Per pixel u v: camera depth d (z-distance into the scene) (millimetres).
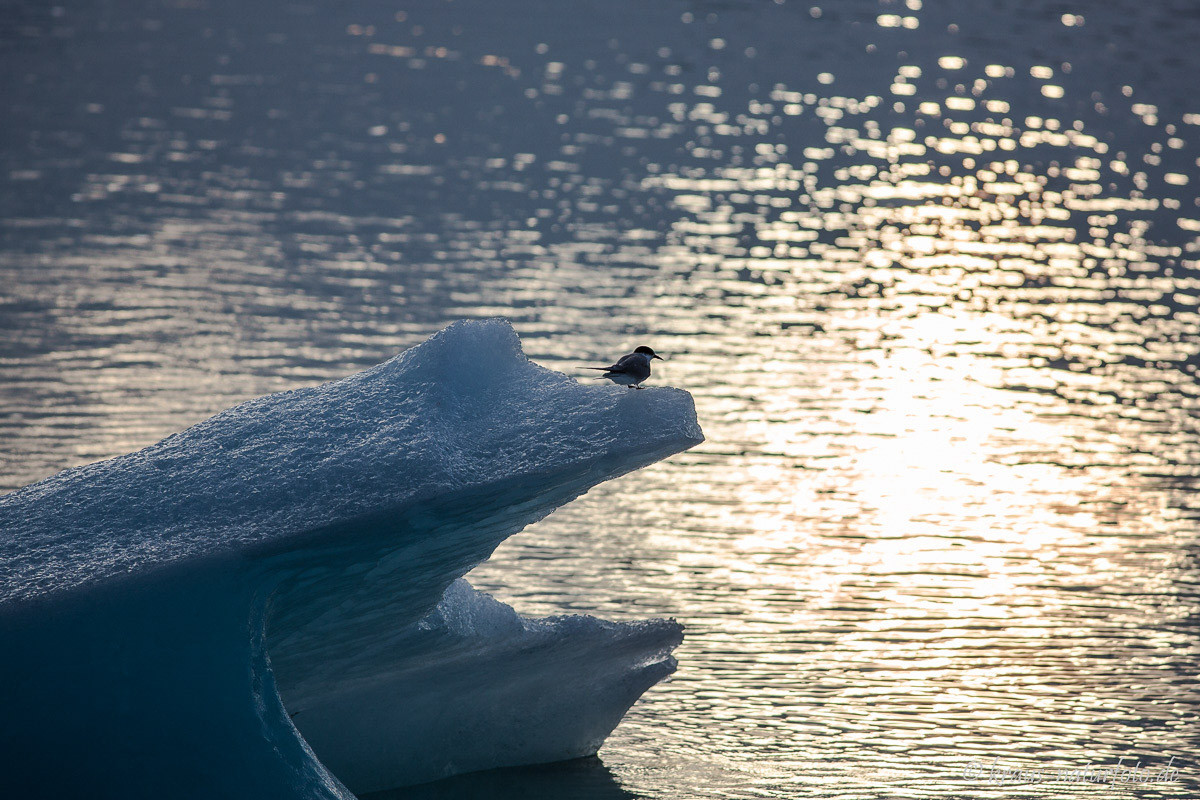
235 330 117188
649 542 79625
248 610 37656
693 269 142250
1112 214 167250
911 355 117750
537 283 135125
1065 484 91250
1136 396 109375
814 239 155250
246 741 36750
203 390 101500
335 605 40875
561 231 155375
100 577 36938
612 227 157750
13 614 36031
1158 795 53344
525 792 52219
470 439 40906
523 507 41812
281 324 119375
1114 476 92875
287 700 45344
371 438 40875
